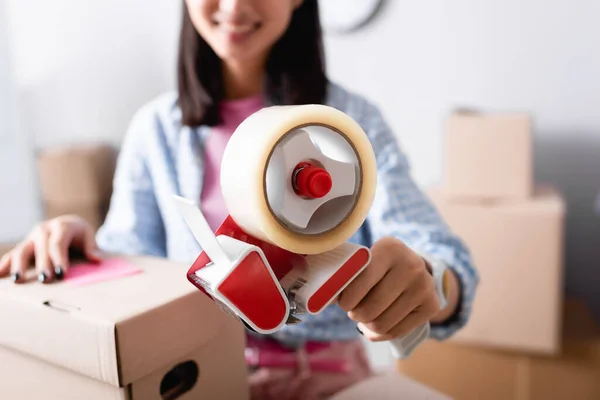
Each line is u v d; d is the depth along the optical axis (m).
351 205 0.42
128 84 2.43
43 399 0.55
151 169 0.97
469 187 1.47
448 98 1.80
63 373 0.52
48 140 2.68
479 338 1.44
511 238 1.39
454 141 1.47
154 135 0.96
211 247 0.41
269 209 0.39
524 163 1.43
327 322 0.85
